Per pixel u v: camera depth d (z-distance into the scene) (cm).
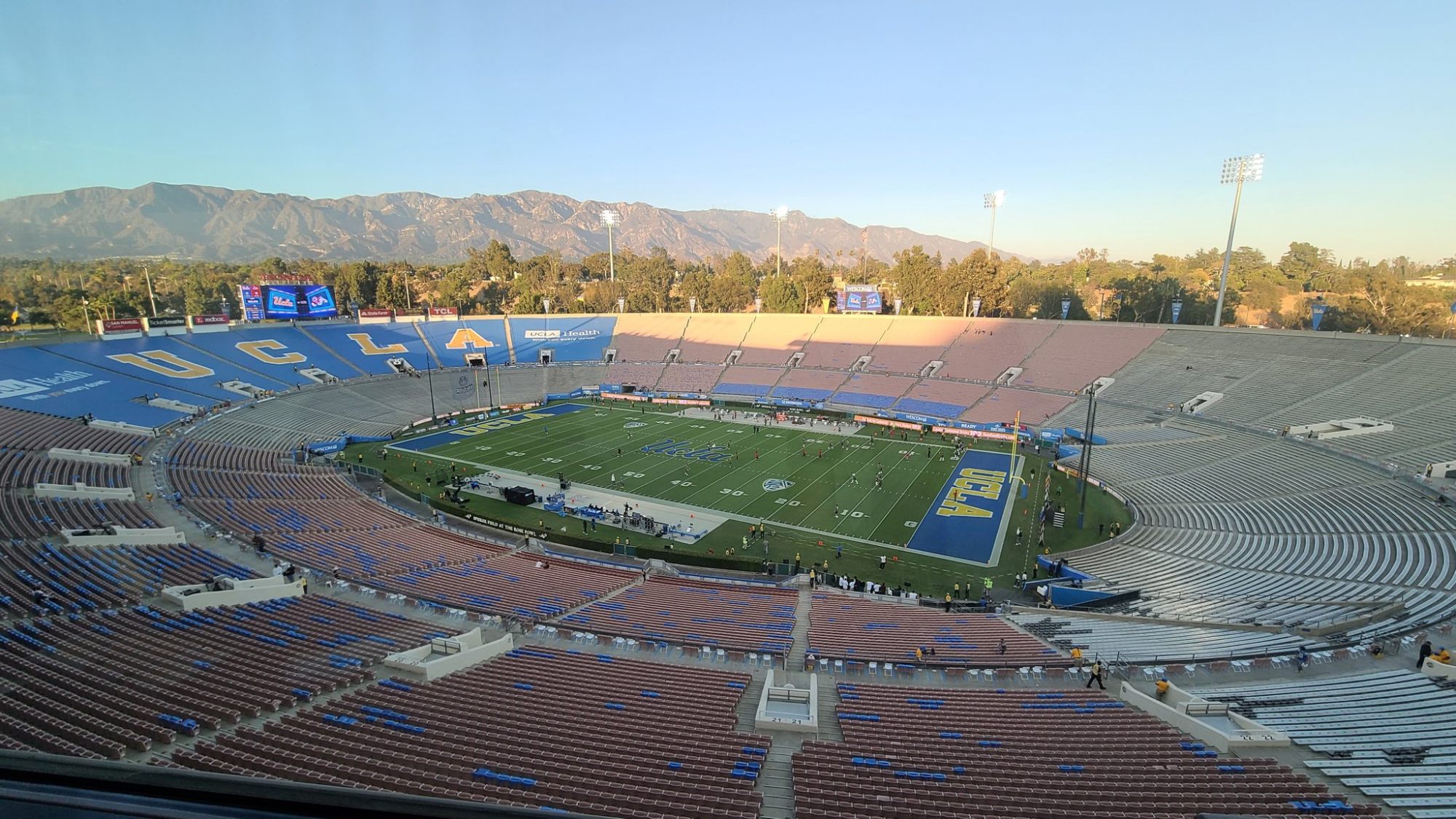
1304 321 10325
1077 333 8006
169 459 4700
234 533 3497
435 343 9281
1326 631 2528
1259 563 3509
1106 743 1788
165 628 2220
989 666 2389
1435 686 2031
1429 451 4288
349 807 263
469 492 5116
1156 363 7056
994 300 10394
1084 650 2553
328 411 6956
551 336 9994
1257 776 1575
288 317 8288
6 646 1923
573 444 6519
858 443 6612
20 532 2953
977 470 5759
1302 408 5547
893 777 1561
